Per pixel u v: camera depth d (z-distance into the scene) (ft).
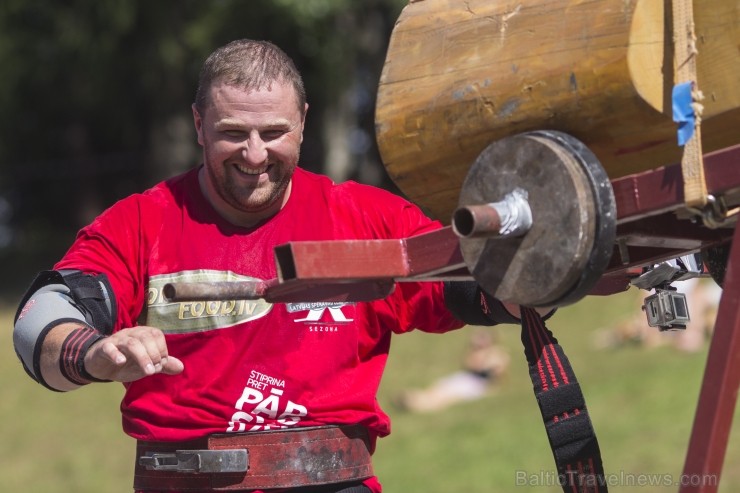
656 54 20.49
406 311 31.01
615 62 20.26
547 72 21.16
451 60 22.94
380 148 24.04
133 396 29.55
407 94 23.53
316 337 29.35
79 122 223.10
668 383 92.53
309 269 21.01
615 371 101.81
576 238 19.75
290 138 28.45
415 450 84.99
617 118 20.66
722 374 19.08
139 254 29.45
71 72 193.47
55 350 25.88
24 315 27.45
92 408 112.68
